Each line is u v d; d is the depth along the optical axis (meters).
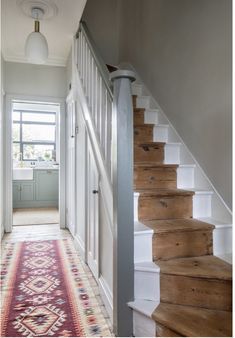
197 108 2.48
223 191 2.13
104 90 2.14
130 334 1.64
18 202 6.03
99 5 4.62
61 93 4.26
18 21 2.92
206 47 2.34
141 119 3.08
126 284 1.64
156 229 1.79
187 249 1.87
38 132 6.59
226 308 1.55
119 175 1.63
